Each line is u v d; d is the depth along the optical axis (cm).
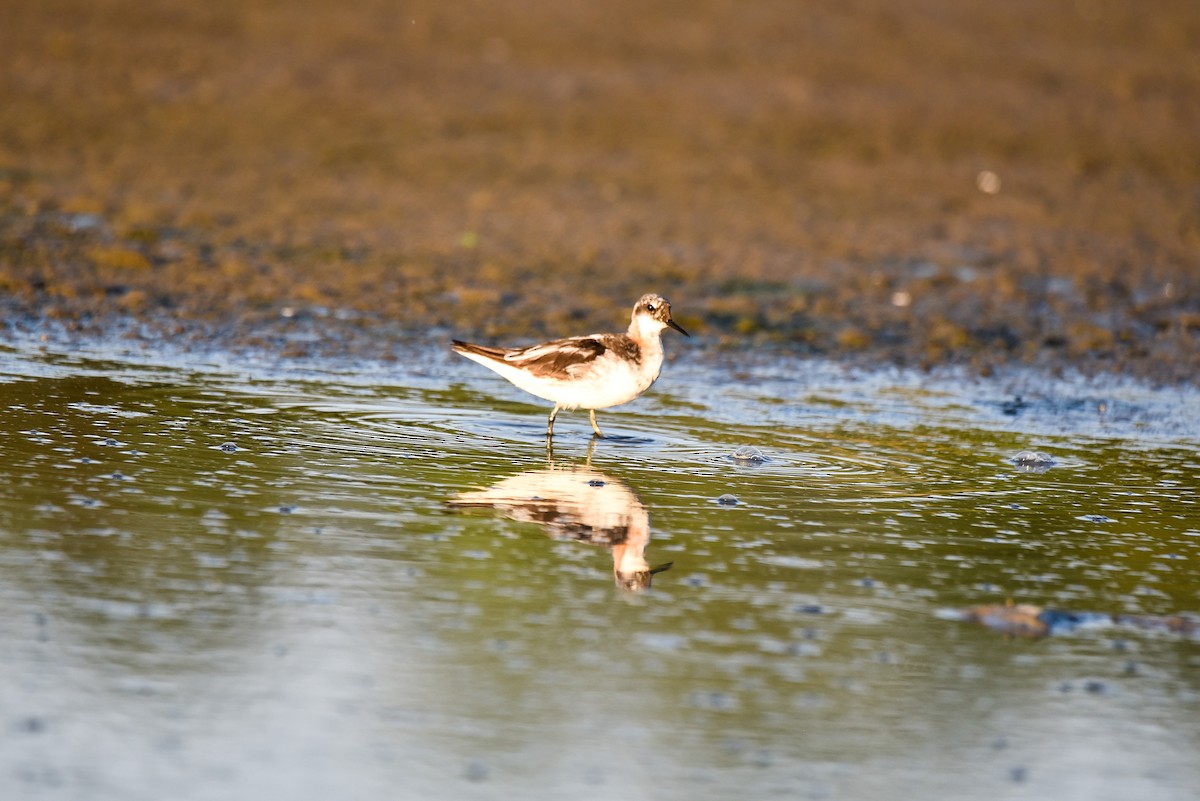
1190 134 3531
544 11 3994
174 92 3198
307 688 836
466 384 1683
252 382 1606
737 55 3803
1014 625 973
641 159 3058
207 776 738
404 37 3716
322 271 2220
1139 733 832
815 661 902
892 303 2255
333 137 3031
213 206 2541
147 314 1908
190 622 910
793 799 742
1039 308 2262
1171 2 4500
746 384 1773
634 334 1473
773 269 2409
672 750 785
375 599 965
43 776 727
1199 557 1136
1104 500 1297
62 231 2281
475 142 3080
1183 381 1897
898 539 1150
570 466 1335
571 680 861
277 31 3662
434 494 1212
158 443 1314
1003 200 2948
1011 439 1538
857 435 1525
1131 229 2816
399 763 758
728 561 1077
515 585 1008
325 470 1262
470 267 2312
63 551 1011
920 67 3819
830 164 3111
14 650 855
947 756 795
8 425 1340
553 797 732
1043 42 4097
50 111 2981
